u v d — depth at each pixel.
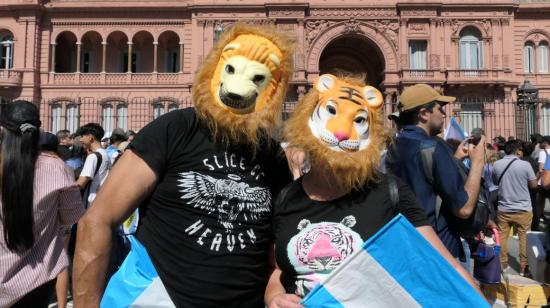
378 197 2.81
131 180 2.61
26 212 3.84
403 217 2.60
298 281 2.78
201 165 2.77
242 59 2.87
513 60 35.75
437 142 4.46
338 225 2.76
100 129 8.54
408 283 2.59
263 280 2.97
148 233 2.76
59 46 39.97
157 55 39.66
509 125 35.12
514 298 7.25
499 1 35.47
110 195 2.57
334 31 35.47
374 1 35.50
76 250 2.47
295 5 35.00
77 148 10.05
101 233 2.47
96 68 40.09
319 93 3.01
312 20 35.44
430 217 4.44
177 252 2.70
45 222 4.07
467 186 4.33
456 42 35.50
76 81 37.94
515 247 13.22
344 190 2.83
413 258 2.58
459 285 2.54
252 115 2.86
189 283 2.67
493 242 6.43
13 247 3.83
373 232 2.72
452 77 35.09
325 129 2.82
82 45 39.88
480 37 35.97
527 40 37.53
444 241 4.48
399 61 35.31
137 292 2.68
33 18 37.41
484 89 35.66
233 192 2.77
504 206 10.29
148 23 38.06
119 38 39.53
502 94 35.56
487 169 11.30
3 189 3.82
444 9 35.62
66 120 37.81
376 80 42.22
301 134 2.90
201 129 2.86
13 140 3.89
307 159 2.95
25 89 37.09
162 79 37.78
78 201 4.40
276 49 3.03
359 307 2.60
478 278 6.47
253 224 2.82
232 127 2.78
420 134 4.64
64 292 5.98
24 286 3.89
